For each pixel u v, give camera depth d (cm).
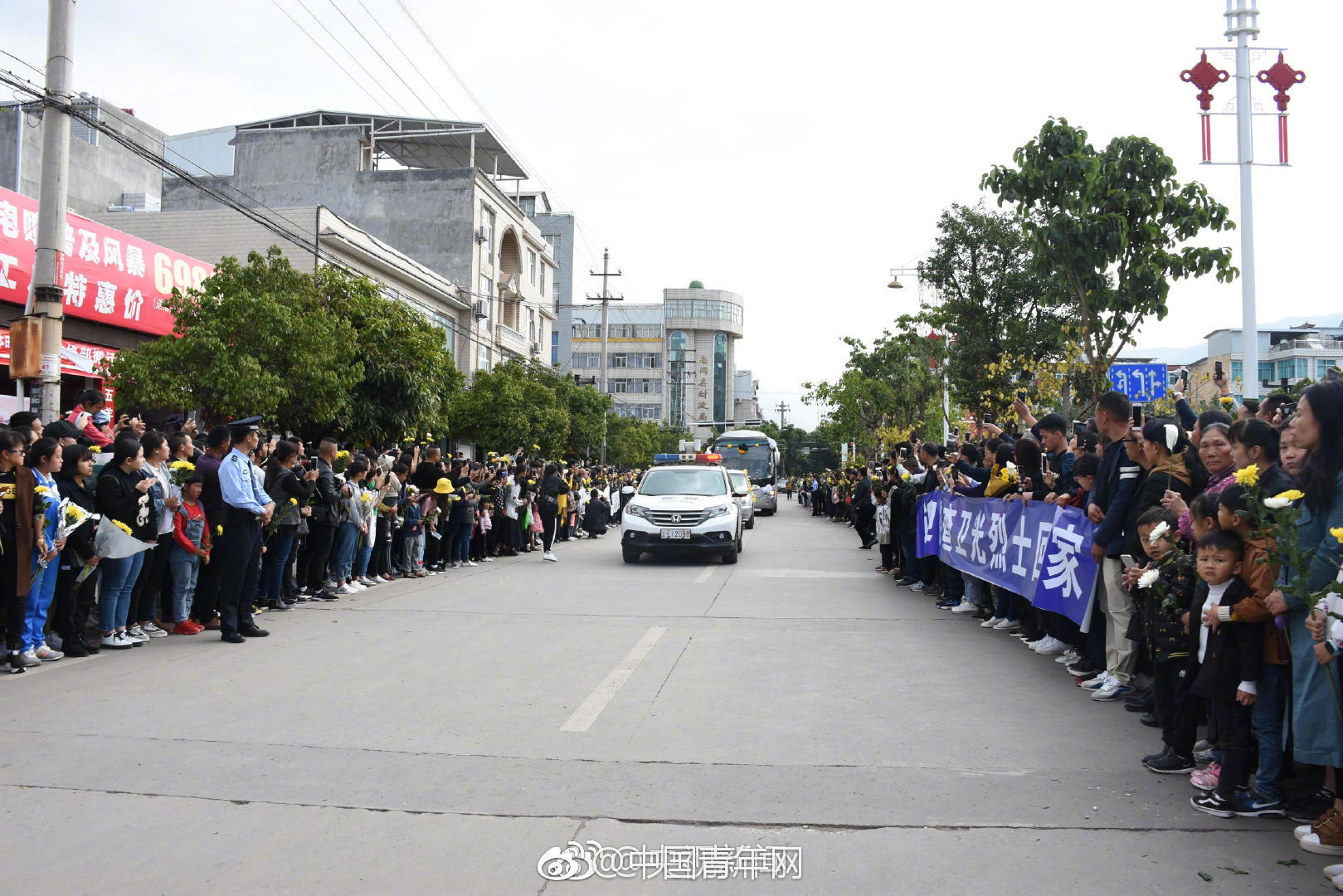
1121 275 1084
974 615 1015
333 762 490
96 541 777
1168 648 478
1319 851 379
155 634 862
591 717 581
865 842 389
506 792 446
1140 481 634
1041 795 447
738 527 1673
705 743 526
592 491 2475
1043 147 1108
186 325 1384
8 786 454
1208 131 1302
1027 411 927
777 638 863
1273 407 714
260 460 1057
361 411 1664
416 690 651
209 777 468
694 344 11306
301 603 1082
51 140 1037
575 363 10956
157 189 3259
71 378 1630
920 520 1224
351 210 3769
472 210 3738
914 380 3097
